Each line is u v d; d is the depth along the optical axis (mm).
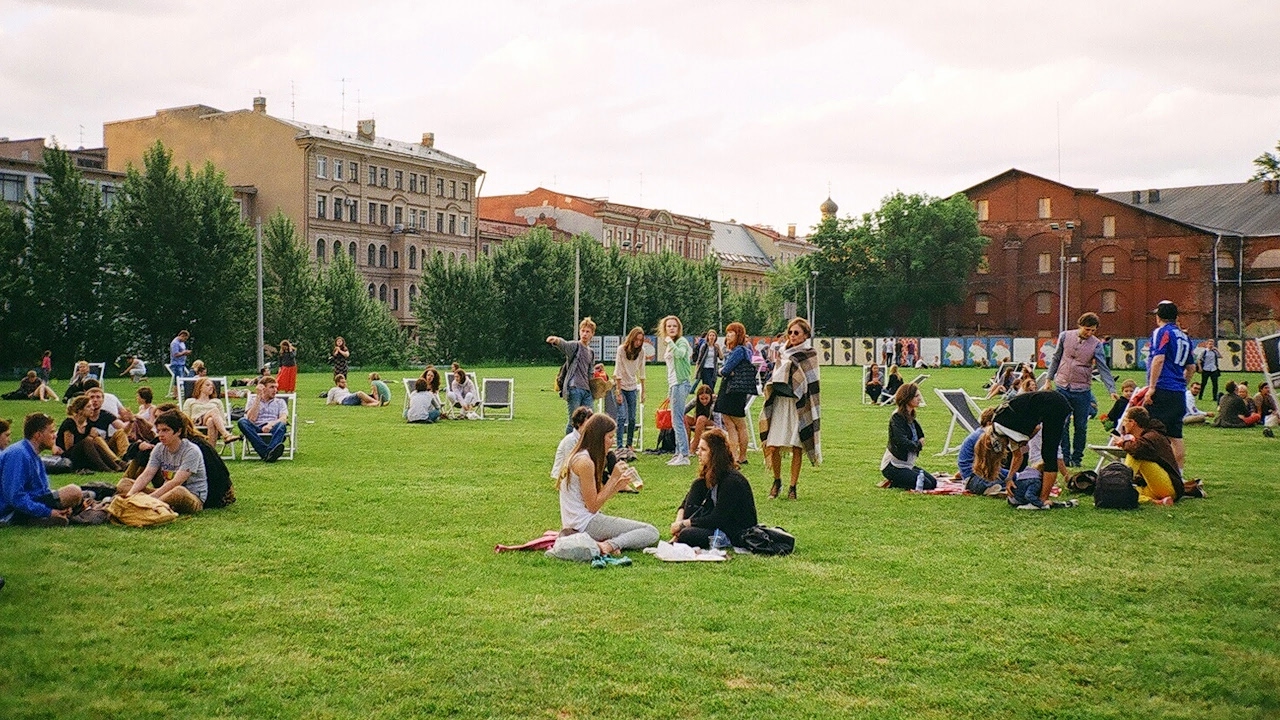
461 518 11586
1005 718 5941
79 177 56125
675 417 16812
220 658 6754
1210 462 17484
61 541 10141
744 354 16344
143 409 17312
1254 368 67938
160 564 9219
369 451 18516
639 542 9930
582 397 17656
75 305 55719
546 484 14305
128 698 6090
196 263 58656
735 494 10039
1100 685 6441
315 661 6707
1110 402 35312
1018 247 100875
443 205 105062
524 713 5930
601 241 118125
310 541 10281
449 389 26938
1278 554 9875
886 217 102438
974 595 8352
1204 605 8133
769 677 6488
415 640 7113
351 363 69875
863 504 12727
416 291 101062
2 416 26453
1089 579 8875
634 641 7109
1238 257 94125
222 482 12234
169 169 58438
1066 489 13711
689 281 94312
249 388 30703
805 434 12984
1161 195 110312
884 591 8453
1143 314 96375
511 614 7715
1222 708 6109
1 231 53625
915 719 5891
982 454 13359
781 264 126625
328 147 91625
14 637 7145
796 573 9039
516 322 81062
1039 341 76625
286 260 65562
